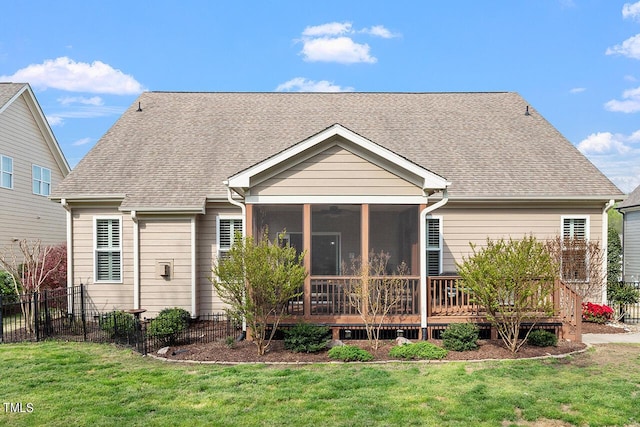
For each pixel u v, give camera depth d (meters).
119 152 15.30
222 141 15.78
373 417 6.01
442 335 9.80
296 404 6.48
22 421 5.98
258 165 10.20
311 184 10.49
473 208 13.80
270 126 16.58
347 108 17.86
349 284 10.91
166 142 15.77
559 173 14.30
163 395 6.90
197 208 13.06
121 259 13.74
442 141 15.73
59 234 23.66
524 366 8.34
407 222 12.27
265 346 9.42
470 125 16.78
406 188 10.51
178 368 8.43
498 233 13.80
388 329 10.68
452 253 13.75
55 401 6.69
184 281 13.40
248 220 10.52
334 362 8.71
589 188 13.72
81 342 10.74
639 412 6.16
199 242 13.77
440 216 13.77
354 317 10.30
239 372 8.07
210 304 13.76
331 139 10.45
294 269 9.37
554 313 9.73
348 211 13.42
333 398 6.71
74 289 13.47
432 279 10.65
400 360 8.83
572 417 5.96
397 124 16.70
